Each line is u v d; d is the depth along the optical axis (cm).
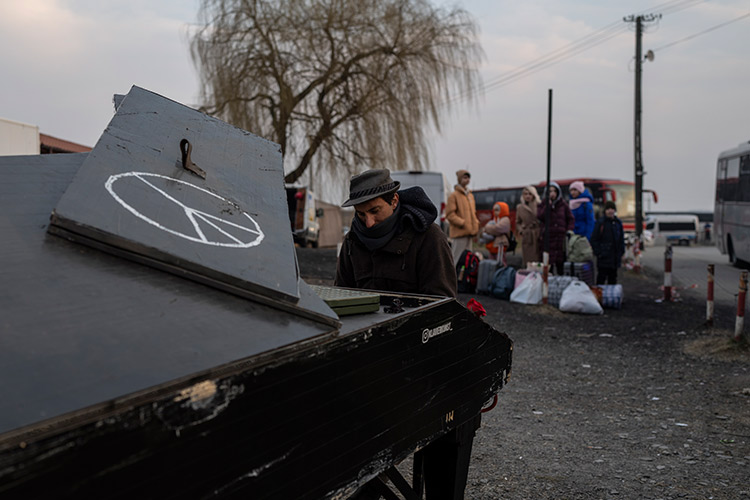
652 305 1086
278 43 2183
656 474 391
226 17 2123
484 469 402
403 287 276
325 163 2245
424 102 2212
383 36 2225
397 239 272
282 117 2194
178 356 119
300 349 141
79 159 196
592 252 1130
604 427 480
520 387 595
